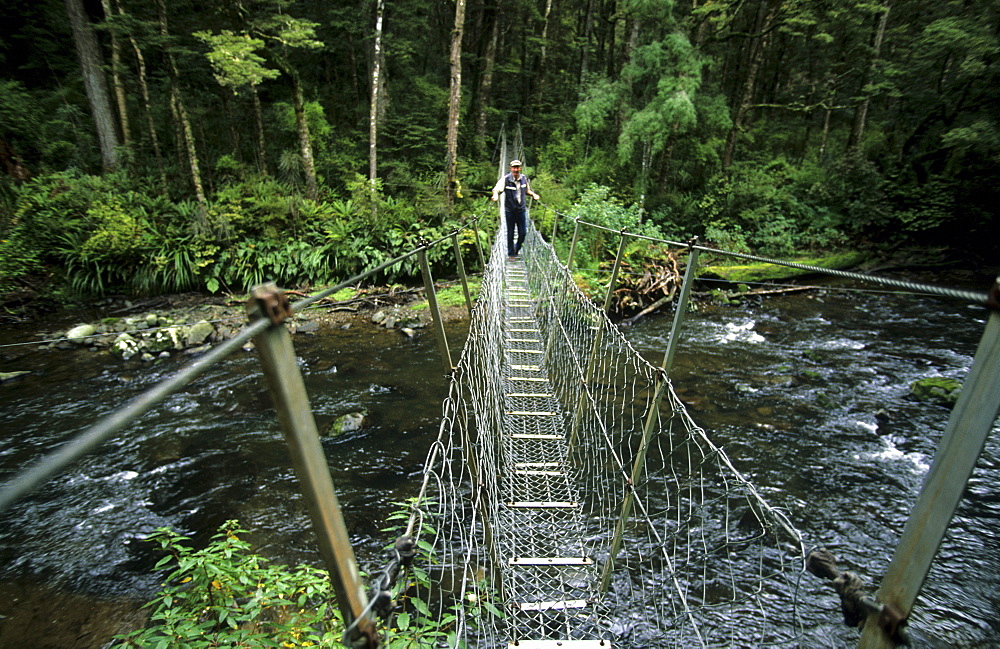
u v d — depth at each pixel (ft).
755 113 65.05
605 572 8.68
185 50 33.12
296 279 36.11
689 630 9.28
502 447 12.17
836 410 17.95
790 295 36.58
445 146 49.55
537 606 8.59
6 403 19.47
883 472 14.37
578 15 79.66
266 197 37.37
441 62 67.56
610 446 9.16
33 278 32.19
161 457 15.70
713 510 12.59
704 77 56.59
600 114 47.09
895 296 35.91
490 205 41.32
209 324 26.99
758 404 18.40
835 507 12.90
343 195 41.70
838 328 28.58
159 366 23.27
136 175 40.27
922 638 9.70
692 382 20.42
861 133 51.42
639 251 35.81
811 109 47.50
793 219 46.37
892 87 45.19
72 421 18.06
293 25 32.94
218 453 15.89
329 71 57.16
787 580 10.53
